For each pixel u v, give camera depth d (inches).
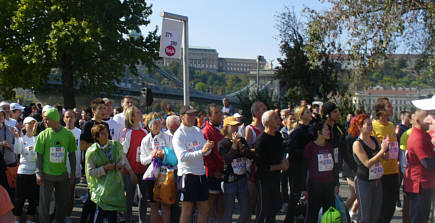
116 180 201.6
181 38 337.4
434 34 422.6
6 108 321.7
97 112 235.8
